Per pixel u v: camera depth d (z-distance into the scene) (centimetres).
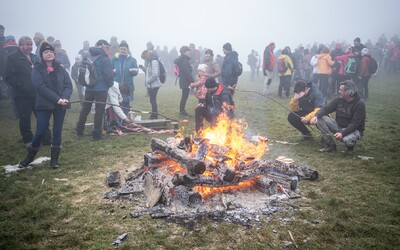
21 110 704
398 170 554
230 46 999
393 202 436
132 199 446
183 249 332
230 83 1003
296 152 671
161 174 489
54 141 582
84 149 699
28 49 698
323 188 484
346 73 1373
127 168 582
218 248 334
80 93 1315
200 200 420
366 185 495
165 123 909
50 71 575
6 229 367
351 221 387
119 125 861
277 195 455
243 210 411
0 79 1273
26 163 582
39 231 364
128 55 988
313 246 338
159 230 368
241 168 471
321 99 728
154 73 980
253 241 347
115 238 353
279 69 1426
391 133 805
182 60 1050
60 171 564
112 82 780
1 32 1088
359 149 682
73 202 441
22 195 464
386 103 1255
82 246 338
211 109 722
